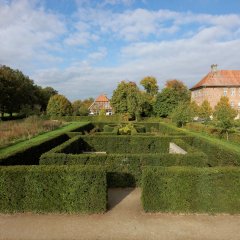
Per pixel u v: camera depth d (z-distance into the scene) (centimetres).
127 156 1041
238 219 722
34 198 750
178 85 7756
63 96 5822
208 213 758
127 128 2455
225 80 6153
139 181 1037
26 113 4847
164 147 1673
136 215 740
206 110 4566
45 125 2973
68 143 1343
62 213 748
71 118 5325
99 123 3688
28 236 608
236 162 1198
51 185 748
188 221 704
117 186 1032
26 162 1198
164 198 758
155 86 7225
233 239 604
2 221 693
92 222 690
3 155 1023
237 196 761
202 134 2908
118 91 5478
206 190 759
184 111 3700
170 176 758
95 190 751
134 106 5197
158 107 5431
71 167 776
